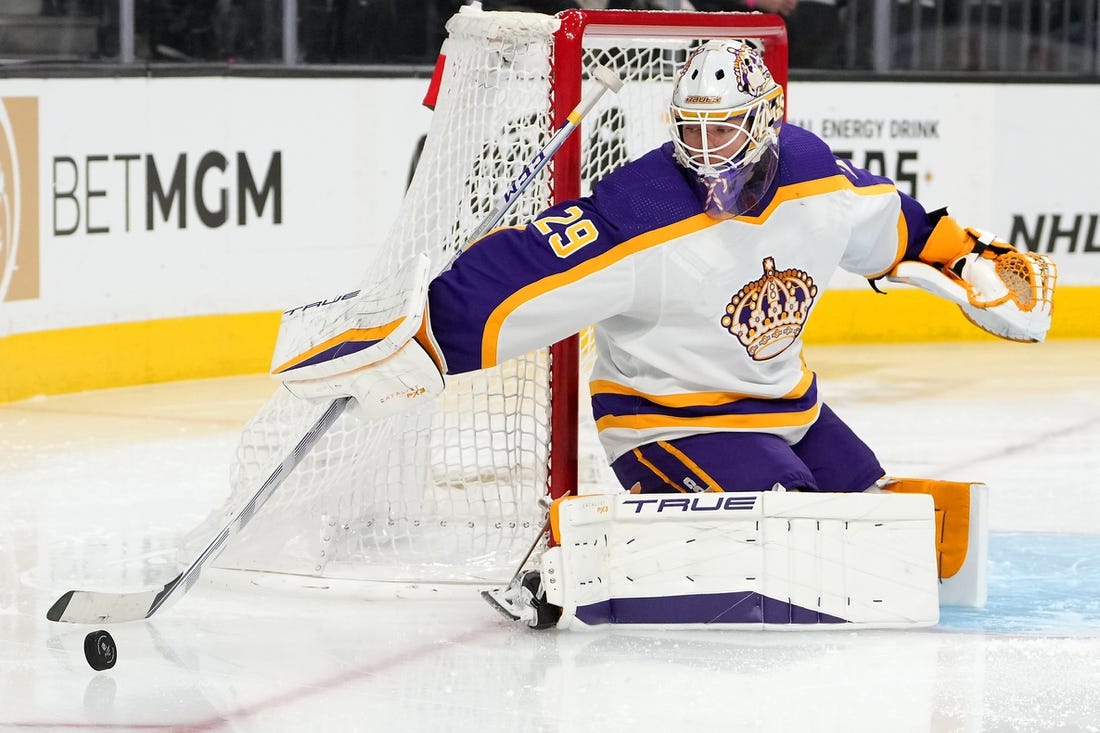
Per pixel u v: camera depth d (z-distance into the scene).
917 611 10.66
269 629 10.78
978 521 11.23
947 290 11.79
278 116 22.97
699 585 10.55
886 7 27.23
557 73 11.62
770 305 10.78
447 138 12.19
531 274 10.20
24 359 20.52
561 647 10.27
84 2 21.84
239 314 22.97
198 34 23.47
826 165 10.98
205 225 22.44
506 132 12.30
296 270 23.39
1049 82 27.19
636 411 11.17
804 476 10.87
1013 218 27.33
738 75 10.11
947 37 27.59
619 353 11.18
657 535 10.61
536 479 12.09
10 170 20.08
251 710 9.07
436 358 9.98
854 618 10.60
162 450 17.66
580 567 10.41
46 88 20.45
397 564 12.30
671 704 9.10
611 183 10.57
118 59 22.25
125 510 14.80
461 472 12.33
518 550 12.30
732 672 9.71
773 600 10.53
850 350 25.64
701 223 10.45
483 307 10.12
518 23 11.69
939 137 26.94
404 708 9.08
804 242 10.77
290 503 12.23
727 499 10.50
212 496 15.43
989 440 18.44
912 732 8.66
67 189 20.81
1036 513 14.77
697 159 10.20
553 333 10.35
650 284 10.45
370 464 12.38
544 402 12.01
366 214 23.91
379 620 11.00
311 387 10.18
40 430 18.64
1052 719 8.88
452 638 10.52
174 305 22.23
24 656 10.16
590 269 10.26
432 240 12.24
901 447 17.98
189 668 9.88
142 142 21.62
